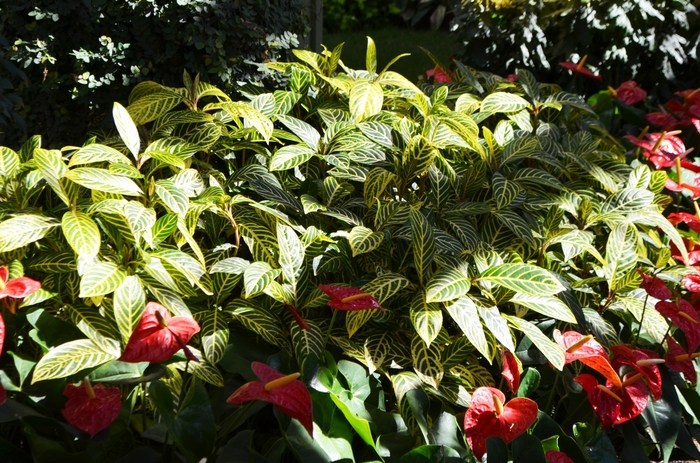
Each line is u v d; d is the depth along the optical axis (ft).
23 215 6.24
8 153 7.19
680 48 15.40
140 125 8.70
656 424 7.41
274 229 7.66
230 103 8.23
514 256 7.69
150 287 6.36
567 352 6.61
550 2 15.01
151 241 6.44
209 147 8.32
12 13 12.19
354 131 9.03
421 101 9.14
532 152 8.75
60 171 6.30
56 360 5.49
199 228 7.72
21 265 6.09
